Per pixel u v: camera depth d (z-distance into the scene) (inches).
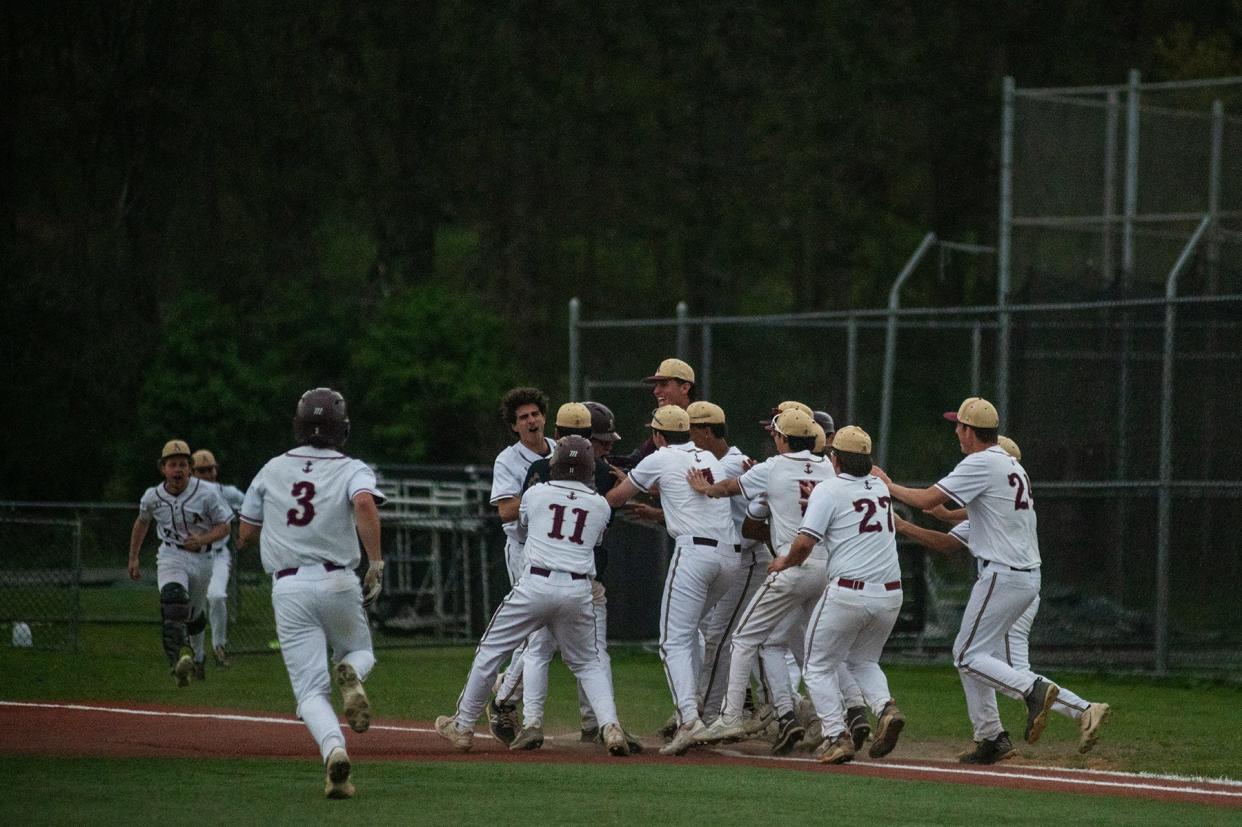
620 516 2450.8
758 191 6230.3
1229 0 6437.0
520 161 6328.7
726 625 1614.2
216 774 1238.9
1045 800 1197.1
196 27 5807.1
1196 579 2551.7
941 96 6318.9
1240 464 2662.4
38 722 1669.5
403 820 1026.7
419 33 6284.5
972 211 6446.9
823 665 1469.0
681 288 6535.4
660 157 6289.4
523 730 1524.4
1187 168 3021.7
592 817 1049.5
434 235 6520.7
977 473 1487.5
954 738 1690.5
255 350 5551.2
